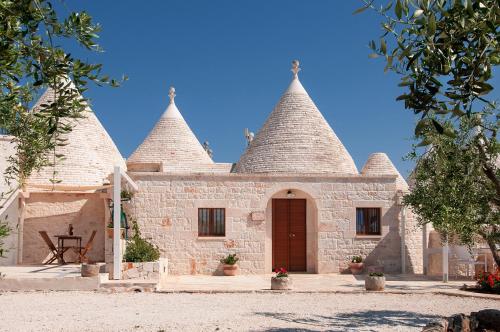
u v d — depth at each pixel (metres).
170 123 26.75
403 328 9.26
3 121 5.96
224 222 19.31
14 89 5.28
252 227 19.33
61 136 21.28
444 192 9.34
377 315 10.82
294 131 21.98
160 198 19.03
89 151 22.30
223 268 18.84
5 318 10.04
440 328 7.70
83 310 11.12
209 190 19.27
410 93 4.80
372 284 14.82
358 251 19.64
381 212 19.84
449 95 4.63
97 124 24.64
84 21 4.68
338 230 19.62
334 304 12.48
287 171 21.16
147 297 13.45
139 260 15.59
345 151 22.89
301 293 14.49
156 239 18.88
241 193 19.39
